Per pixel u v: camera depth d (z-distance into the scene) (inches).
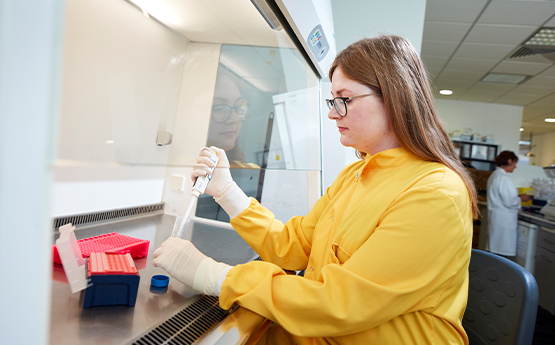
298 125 59.7
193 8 31.1
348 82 34.1
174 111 34.1
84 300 24.5
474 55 189.8
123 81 26.6
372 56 33.4
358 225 32.8
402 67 33.1
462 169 34.5
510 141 285.1
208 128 39.8
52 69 12.0
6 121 11.0
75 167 16.3
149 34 29.3
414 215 28.6
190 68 35.4
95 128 23.9
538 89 233.1
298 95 57.9
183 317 26.1
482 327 45.0
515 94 251.0
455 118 291.1
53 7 11.9
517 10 137.9
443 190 29.6
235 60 40.9
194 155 38.5
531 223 175.5
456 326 31.8
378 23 83.1
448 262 29.3
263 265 31.2
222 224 56.1
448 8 141.6
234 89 42.2
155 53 30.4
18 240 11.5
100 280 24.8
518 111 284.0
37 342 12.3
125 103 27.2
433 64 211.8
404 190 31.4
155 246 39.9
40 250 12.1
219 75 39.4
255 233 42.6
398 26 82.8
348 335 30.8
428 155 34.1
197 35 34.7
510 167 189.2
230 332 25.6
